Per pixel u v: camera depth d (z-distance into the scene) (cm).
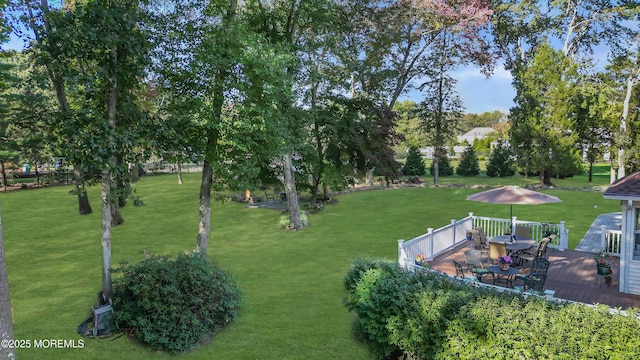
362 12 2717
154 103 1341
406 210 2566
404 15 2825
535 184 3675
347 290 962
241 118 1278
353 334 900
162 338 830
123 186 1105
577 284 1098
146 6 1176
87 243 1780
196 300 878
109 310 914
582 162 3416
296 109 1777
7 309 628
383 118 2642
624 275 1030
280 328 939
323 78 2441
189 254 1034
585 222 2028
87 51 1012
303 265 1450
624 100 3186
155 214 2444
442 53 3362
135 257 1552
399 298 770
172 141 1170
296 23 2009
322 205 2670
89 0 1027
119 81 1112
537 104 3341
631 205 1003
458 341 673
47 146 1212
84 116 1022
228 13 1352
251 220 2298
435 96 3741
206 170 1403
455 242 1552
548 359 585
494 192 1253
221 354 828
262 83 1285
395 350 799
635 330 567
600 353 561
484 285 812
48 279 1298
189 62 1203
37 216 2369
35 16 1017
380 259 1011
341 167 2658
